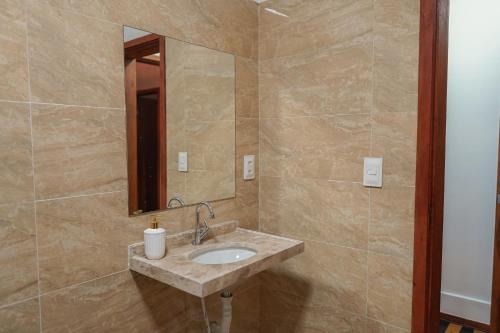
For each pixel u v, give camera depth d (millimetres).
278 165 1917
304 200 1822
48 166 1162
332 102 1685
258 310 2061
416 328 1486
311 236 1808
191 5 1592
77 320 1262
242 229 1833
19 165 1096
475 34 2473
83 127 1245
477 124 2486
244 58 1872
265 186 1982
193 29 1606
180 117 1577
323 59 1700
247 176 1920
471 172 2527
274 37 1879
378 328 1606
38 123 1133
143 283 1464
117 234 1365
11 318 1104
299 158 1825
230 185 1837
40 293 1163
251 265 1328
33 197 1132
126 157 1381
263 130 1968
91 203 1279
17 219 1101
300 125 1809
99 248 1311
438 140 1466
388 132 1518
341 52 1638
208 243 1620
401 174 1493
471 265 2566
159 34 1470
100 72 1283
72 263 1237
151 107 1459
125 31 1353
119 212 1367
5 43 1056
